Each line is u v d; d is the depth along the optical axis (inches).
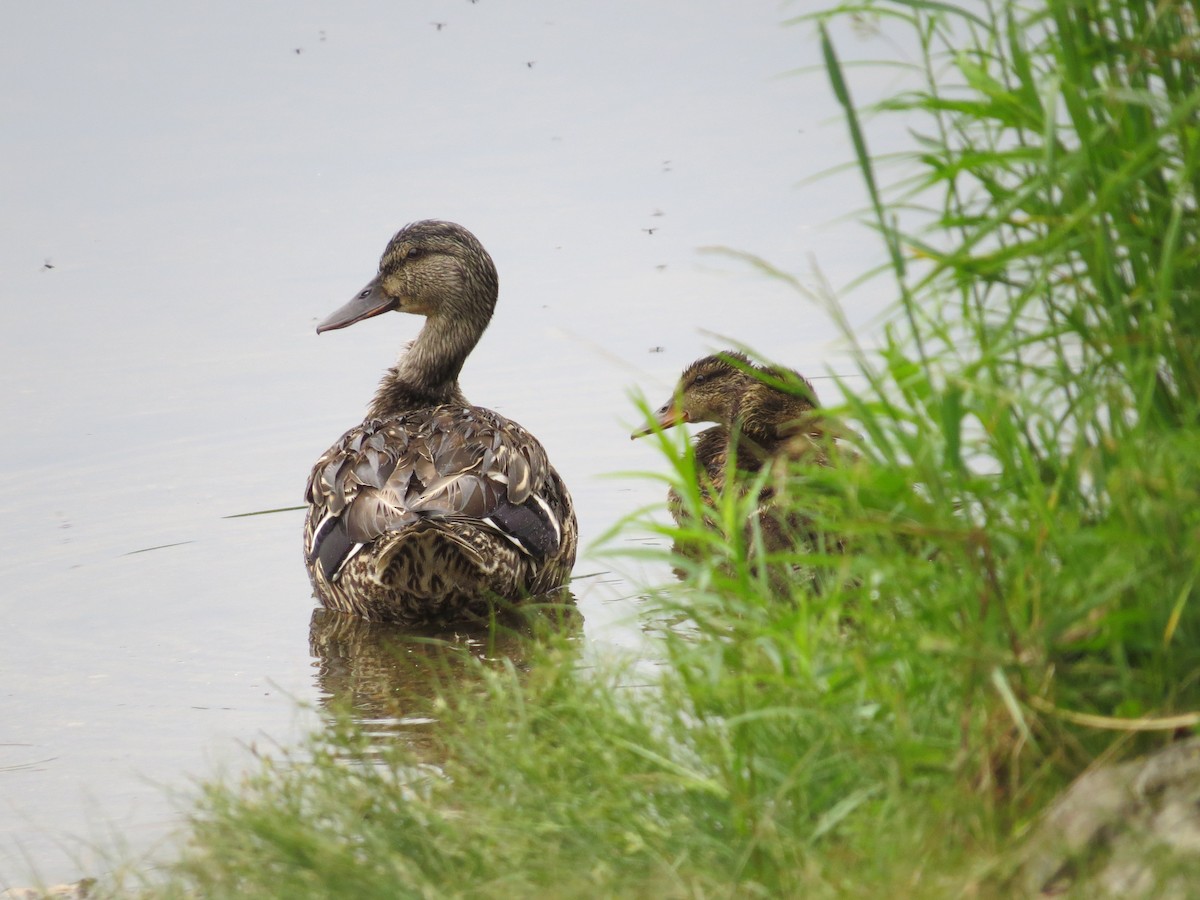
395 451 639.1
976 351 356.8
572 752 336.8
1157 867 247.9
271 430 830.5
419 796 344.8
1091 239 310.8
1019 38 339.0
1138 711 287.1
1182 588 280.1
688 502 351.3
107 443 810.8
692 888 282.7
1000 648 287.4
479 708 376.2
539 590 645.9
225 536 697.6
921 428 322.0
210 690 531.8
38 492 746.2
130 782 454.3
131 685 537.0
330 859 307.3
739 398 755.4
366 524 612.1
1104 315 332.2
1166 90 323.6
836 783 299.3
